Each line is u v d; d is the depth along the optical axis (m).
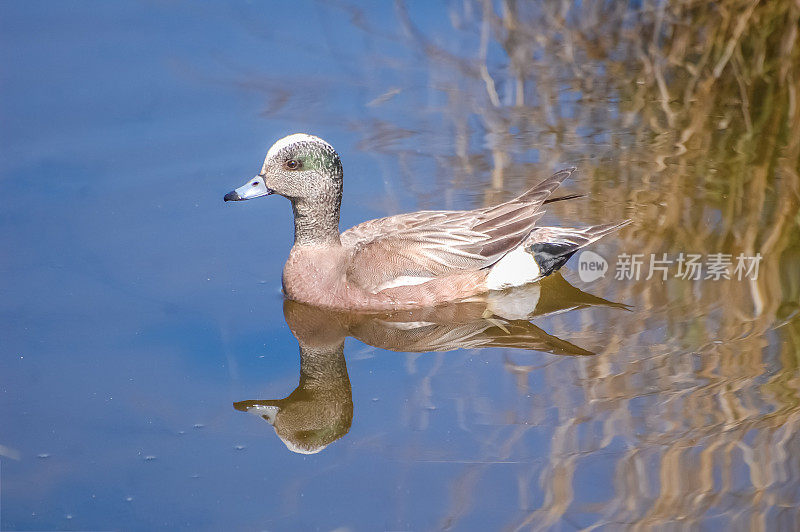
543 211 12.85
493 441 9.84
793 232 13.05
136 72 16.47
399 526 8.89
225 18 17.75
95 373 11.07
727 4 16.34
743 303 11.87
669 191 14.05
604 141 15.15
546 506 9.01
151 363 11.26
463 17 17.80
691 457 9.45
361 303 12.37
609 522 8.79
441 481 9.38
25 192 14.14
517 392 10.57
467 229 12.73
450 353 11.45
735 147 14.84
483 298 12.73
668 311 11.90
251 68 16.66
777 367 10.66
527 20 17.72
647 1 17.20
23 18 17.53
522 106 16.00
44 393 10.73
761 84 15.99
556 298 12.54
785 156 14.57
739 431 9.73
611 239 13.29
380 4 17.97
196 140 15.25
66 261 12.98
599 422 10.00
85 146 15.05
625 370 10.83
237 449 9.95
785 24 15.92
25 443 10.01
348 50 17.14
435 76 16.59
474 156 14.93
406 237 12.60
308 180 12.18
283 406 10.57
